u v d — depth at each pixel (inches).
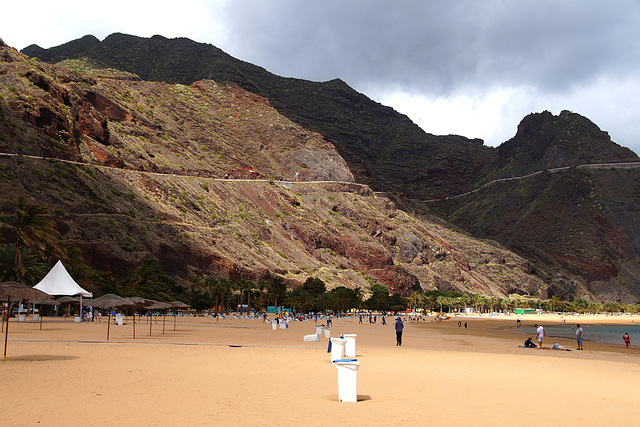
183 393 731.4
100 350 1282.0
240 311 5605.3
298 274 7603.4
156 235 5959.6
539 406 689.0
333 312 6624.0
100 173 6604.3
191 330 2368.4
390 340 2204.7
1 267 2881.4
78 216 5280.5
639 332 4936.0
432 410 642.8
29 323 2539.4
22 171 5329.7
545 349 1966.0
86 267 3885.3
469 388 826.2
